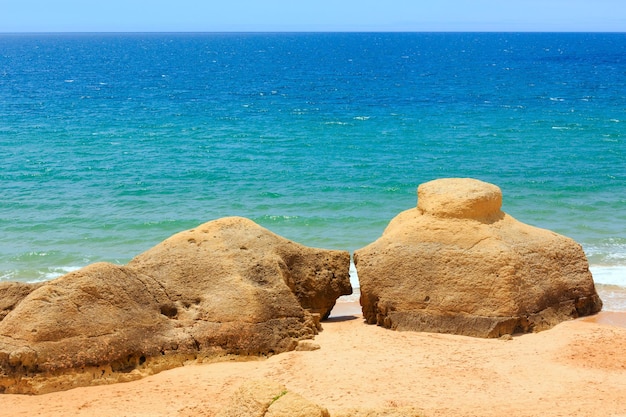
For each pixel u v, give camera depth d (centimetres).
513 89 7962
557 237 1803
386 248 1750
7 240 2670
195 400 1345
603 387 1366
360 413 988
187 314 1577
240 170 3778
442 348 1565
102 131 5069
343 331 1700
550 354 1524
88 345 1438
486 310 1647
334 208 3073
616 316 1792
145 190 3372
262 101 6944
